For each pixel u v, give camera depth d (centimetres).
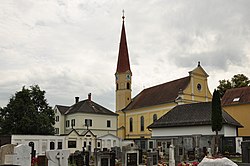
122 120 8312
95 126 7338
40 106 5972
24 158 1922
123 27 9012
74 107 7831
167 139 5078
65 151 2236
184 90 6619
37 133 5534
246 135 5412
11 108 5622
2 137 4731
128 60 8756
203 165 1098
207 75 7088
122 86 8556
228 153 3984
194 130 4784
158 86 7994
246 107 5500
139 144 5397
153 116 7288
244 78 7219
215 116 4328
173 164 3080
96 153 2822
